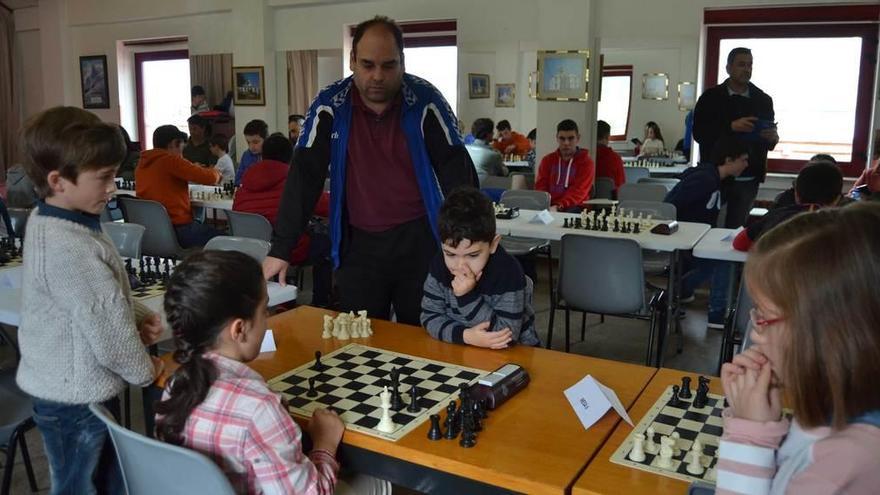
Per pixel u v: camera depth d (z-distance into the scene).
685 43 6.32
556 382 1.71
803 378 0.93
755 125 5.29
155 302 2.36
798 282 0.92
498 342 1.91
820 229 0.93
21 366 1.72
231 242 2.97
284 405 1.41
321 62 7.67
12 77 9.82
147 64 8.94
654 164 6.79
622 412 1.50
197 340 1.34
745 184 5.35
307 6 7.60
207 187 6.41
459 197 1.94
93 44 9.20
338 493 1.63
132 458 1.35
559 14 6.07
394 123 2.49
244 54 7.88
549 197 5.27
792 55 6.18
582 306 3.60
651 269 4.23
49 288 1.63
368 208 2.53
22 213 3.97
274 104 7.93
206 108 8.41
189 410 1.32
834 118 6.19
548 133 6.25
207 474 1.23
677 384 1.70
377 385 1.68
